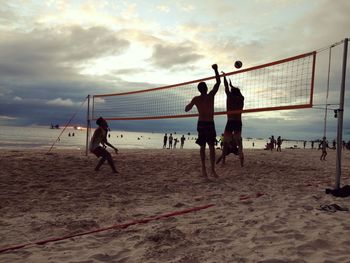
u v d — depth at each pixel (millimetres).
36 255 2291
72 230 2885
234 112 5906
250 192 4531
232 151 7340
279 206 3604
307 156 16750
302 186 4965
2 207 3584
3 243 2555
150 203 3914
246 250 2305
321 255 2148
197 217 3266
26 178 5234
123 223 3105
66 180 5227
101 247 2463
